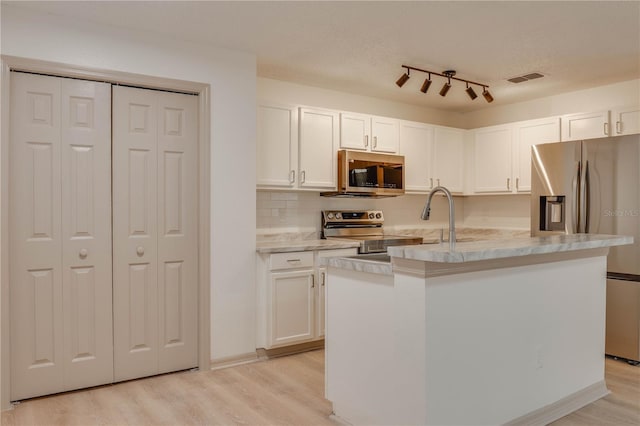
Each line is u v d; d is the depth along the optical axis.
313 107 4.10
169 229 3.26
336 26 3.07
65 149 2.91
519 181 4.71
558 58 3.68
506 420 2.38
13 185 2.76
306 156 4.05
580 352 2.83
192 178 3.35
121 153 3.09
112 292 3.08
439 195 5.54
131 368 3.15
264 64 3.83
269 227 4.26
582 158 3.74
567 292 2.74
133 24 2.99
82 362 2.99
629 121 3.97
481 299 2.24
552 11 2.83
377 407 2.27
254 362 3.54
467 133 5.23
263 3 2.71
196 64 3.31
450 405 2.11
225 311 3.43
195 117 3.36
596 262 2.97
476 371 2.22
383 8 2.79
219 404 2.77
